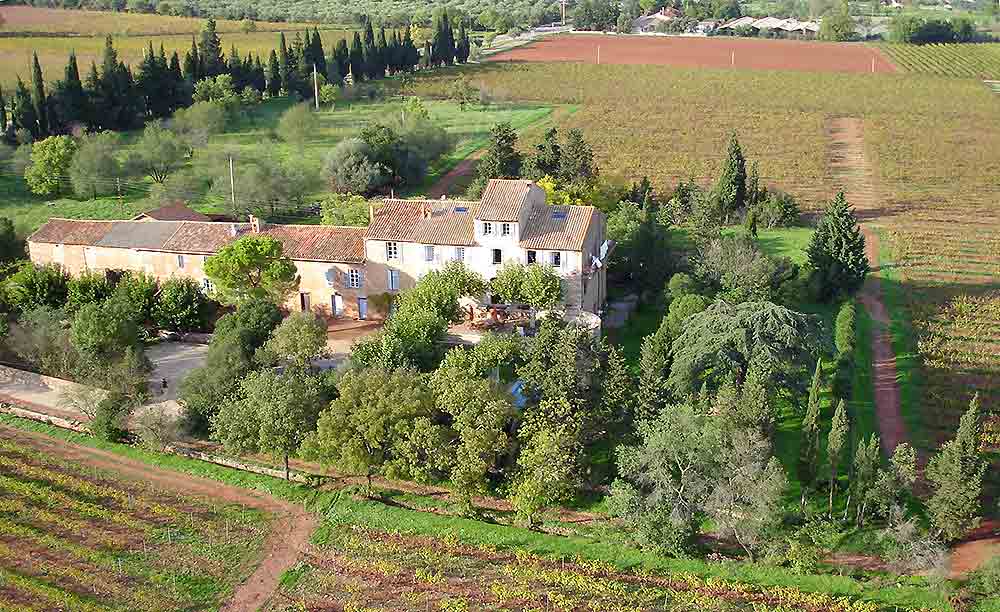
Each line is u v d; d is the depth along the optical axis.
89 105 181.12
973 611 60.88
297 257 102.88
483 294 97.94
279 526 70.88
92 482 75.81
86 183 148.75
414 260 100.06
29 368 94.06
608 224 115.75
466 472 70.50
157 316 100.38
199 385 81.19
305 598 63.00
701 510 69.25
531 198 100.38
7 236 118.69
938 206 156.25
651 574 65.12
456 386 73.38
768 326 79.69
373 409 71.62
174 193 144.62
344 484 76.00
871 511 68.81
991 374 91.62
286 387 75.19
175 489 75.38
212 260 97.50
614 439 76.00
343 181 148.88
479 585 64.00
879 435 80.44
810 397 73.69
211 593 63.38
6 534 69.19
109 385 83.31
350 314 103.88
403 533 69.75
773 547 65.31
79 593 63.06
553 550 67.56
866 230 141.75
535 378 76.94
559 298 93.06
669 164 178.12
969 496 64.81
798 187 166.88
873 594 62.56
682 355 79.19
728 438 68.44
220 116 185.25
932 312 107.19
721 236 119.44
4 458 78.81
